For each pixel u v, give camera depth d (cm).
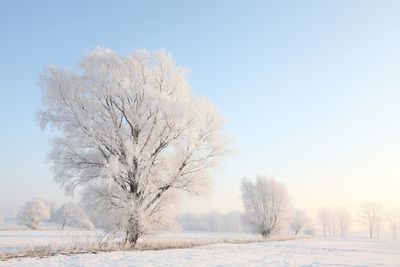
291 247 3369
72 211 7869
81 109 2230
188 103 2339
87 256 1652
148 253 1905
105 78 2238
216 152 2489
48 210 8544
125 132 2269
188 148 2377
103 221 2298
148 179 2173
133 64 2339
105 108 2270
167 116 2236
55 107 2250
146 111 2245
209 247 2645
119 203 2209
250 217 5938
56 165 2222
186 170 2414
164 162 2300
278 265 1644
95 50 2373
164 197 2338
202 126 2433
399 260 2225
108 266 1352
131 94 2267
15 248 2056
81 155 2250
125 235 2270
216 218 14350
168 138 2302
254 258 1959
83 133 2189
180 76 2461
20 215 8788
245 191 5997
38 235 4784
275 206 5869
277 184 5947
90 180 2262
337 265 1756
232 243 3438
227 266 1514
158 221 2358
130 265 1394
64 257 1599
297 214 9894
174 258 1714
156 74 2405
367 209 12812
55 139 2222
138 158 2145
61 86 2233
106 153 2273
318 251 2956
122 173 2144
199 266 1462
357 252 3044
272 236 5334
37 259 1512
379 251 3384
